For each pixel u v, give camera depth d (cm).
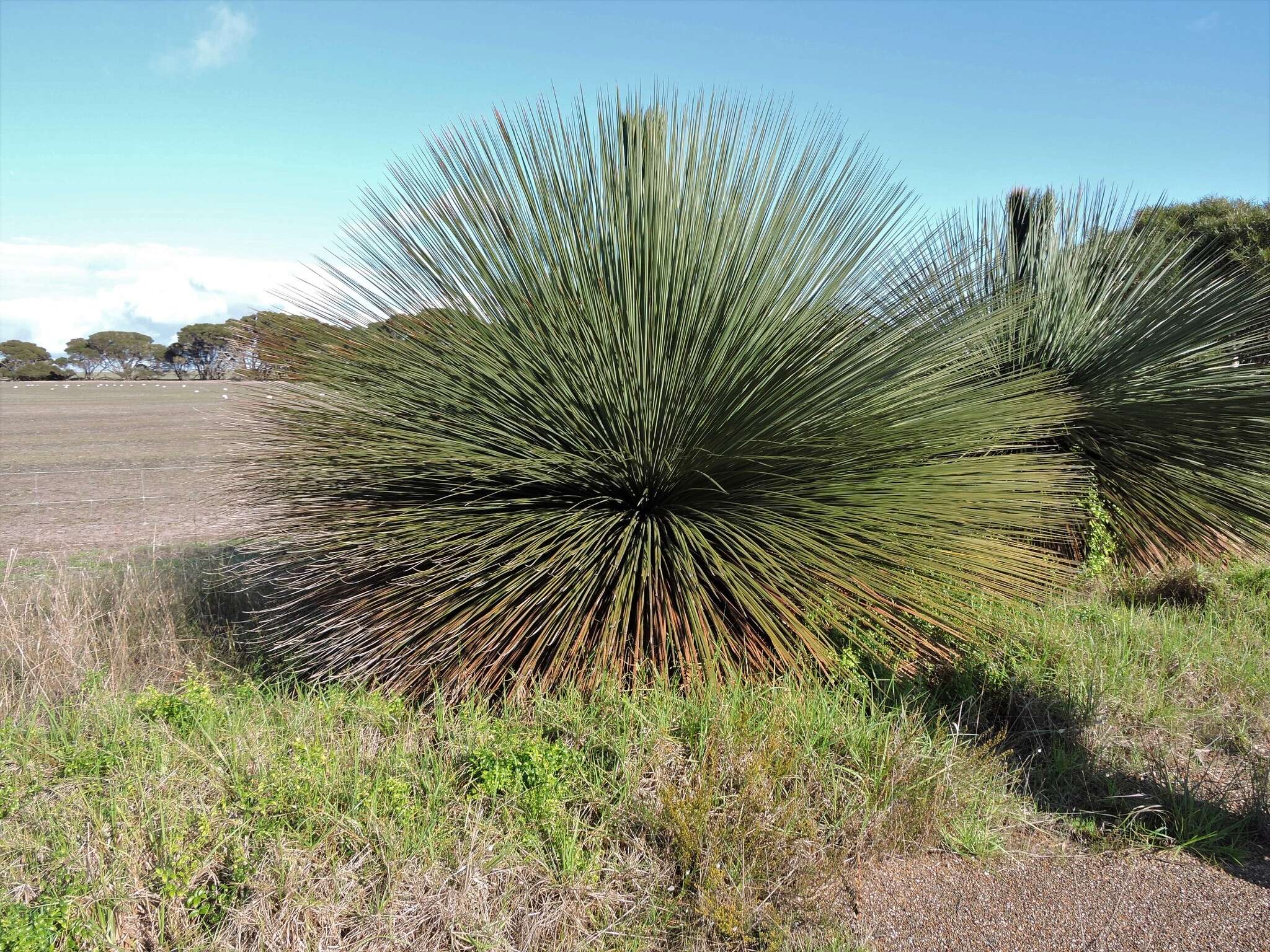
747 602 381
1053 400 484
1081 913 271
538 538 385
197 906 258
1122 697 424
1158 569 661
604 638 379
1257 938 258
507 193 410
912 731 354
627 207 404
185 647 501
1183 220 2309
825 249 408
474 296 413
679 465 393
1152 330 669
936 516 411
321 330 432
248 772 324
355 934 248
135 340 12131
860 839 298
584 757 335
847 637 416
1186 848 310
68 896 252
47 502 1216
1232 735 395
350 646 410
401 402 413
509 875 269
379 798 304
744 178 411
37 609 523
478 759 321
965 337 447
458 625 382
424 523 398
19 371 11269
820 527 400
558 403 397
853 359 405
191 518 1062
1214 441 630
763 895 270
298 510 433
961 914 270
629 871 278
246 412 451
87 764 337
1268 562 667
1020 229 743
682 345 388
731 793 310
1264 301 666
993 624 451
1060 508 565
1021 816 325
